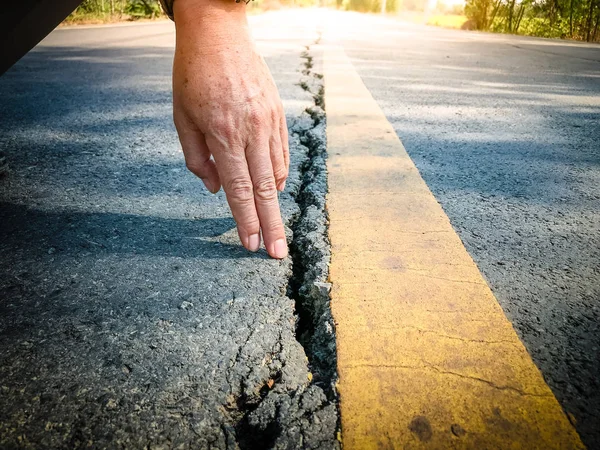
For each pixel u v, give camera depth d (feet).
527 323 3.05
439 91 11.61
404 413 2.40
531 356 2.76
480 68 16.51
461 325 3.04
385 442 2.25
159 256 3.86
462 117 8.86
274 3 124.16
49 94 10.53
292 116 8.50
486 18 58.13
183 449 2.21
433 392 2.52
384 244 4.07
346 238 4.18
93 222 4.42
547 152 6.75
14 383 2.49
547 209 4.82
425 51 22.54
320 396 2.54
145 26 34.58
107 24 37.06
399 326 3.04
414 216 4.60
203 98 2.80
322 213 4.69
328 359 2.83
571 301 3.29
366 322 3.08
